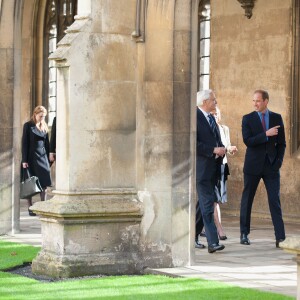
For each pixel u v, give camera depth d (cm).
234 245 1955
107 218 1645
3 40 2217
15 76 2234
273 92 2547
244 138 1962
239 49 2636
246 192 1967
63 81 1658
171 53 1680
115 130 1678
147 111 1686
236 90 2647
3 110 2222
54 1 3419
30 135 2594
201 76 2816
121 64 1683
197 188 1841
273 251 1858
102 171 1670
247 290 1408
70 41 1647
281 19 2523
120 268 1642
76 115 1652
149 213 1675
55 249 1641
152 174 1680
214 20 2712
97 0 1666
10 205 2200
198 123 1842
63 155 1661
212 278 1540
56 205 1636
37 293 1408
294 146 2511
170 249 1680
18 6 2230
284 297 1345
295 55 2506
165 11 1681
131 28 1688
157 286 1460
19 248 1903
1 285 1484
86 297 1367
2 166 2208
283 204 2514
